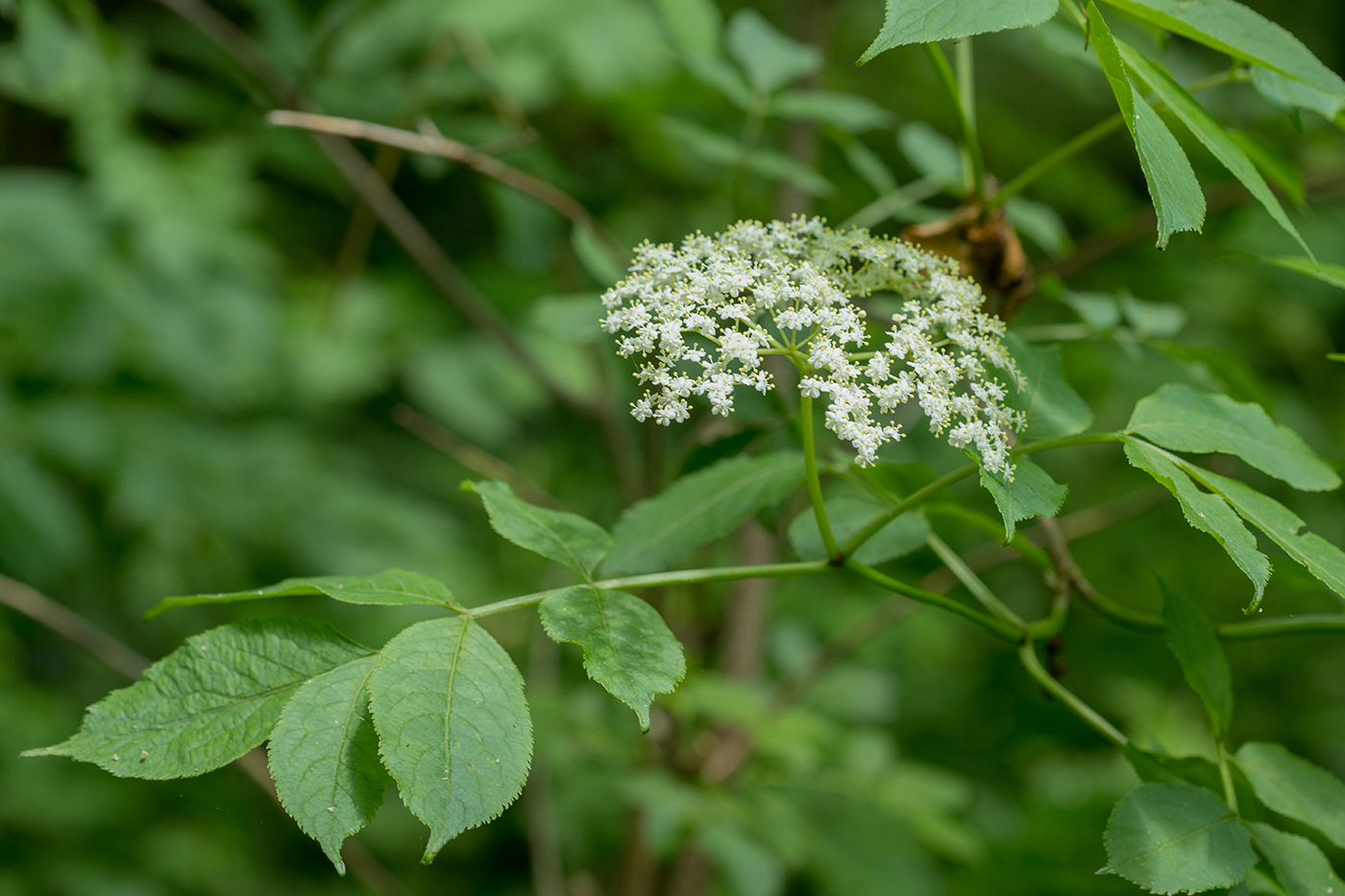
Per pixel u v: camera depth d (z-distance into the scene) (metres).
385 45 3.63
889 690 3.84
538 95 3.66
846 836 3.90
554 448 4.87
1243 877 1.31
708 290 1.40
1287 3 5.10
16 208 3.97
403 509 4.81
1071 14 1.28
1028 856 3.52
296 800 1.11
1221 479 1.31
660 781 2.95
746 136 2.53
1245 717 4.71
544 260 3.23
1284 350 5.14
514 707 1.21
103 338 3.99
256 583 4.57
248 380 4.59
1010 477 1.34
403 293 4.86
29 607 2.39
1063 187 3.90
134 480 4.08
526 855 4.89
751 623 3.16
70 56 3.62
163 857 4.56
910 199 2.54
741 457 1.91
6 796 4.42
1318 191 2.89
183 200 4.23
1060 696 1.66
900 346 1.39
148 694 1.20
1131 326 2.21
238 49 2.77
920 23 1.05
